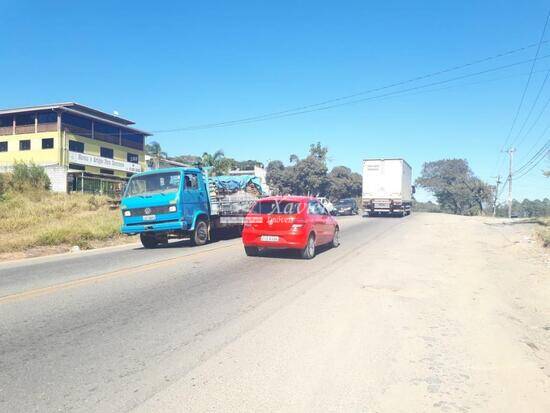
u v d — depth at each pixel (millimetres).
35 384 4301
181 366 4711
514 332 5941
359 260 11844
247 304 7211
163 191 14406
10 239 16531
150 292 8070
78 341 5496
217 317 6484
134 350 5180
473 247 15391
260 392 4121
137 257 12703
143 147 63438
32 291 8188
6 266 11977
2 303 7328
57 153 48875
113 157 57688
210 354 5043
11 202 27797
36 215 24203
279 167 87812
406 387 4254
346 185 85875
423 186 96438
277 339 5539
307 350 5168
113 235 19234
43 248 15805
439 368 4707
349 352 5117
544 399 4070
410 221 30312
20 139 50562
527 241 16766
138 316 6559
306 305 7137
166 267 10672
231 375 4488
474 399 4047
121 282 8961
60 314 6668
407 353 5109
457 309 7023
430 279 9344
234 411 3779
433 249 14609
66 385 4277
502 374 4594
